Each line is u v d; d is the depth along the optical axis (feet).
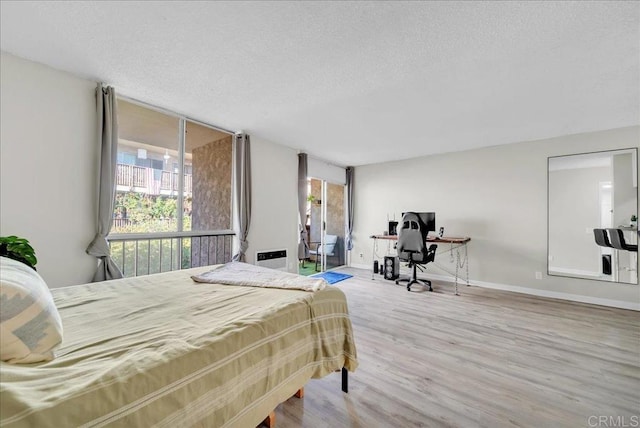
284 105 9.30
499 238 13.96
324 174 17.78
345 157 17.10
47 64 6.91
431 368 6.45
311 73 7.21
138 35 5.75
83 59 6.67
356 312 10.31
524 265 13.21
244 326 3.66
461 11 4.97
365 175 19.42
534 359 6.86
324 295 5.34
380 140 13.37
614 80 7.39
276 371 3.78
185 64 6.84
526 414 4.92
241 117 10.41
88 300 4.81
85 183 7.63
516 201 13.55
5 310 2.52
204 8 4.96
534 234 13.03
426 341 7.86
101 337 3.37
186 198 10.55
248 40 5.87
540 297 12.42
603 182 11.53
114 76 7.46
